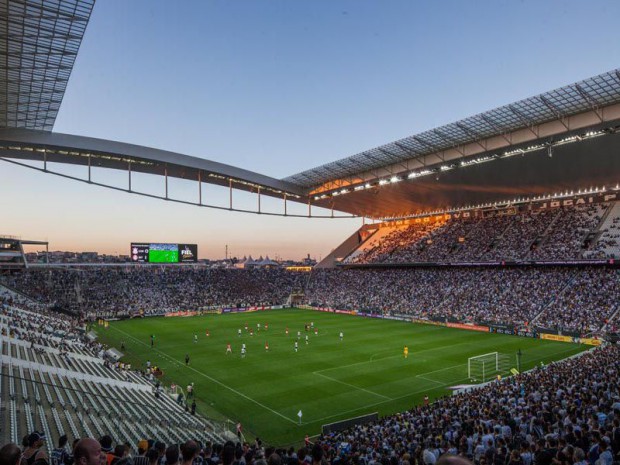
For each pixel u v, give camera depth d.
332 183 80.19
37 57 27.27
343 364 46.06
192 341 59.25
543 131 49.84
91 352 47.94
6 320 47.75
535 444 13.77
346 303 91.62
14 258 93.06
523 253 77.06
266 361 47.81
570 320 59.00
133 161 65.69
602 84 40.31
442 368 44.06
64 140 57.84
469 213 99.75
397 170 68.50
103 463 4.03
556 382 26.17
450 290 80.31
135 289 96.06
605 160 56.94
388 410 32.88
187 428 26.64
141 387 36.88
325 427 27.38
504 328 63.09
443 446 16.16
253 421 31.23
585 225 75.50
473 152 57.25
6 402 22.25
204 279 107.25
